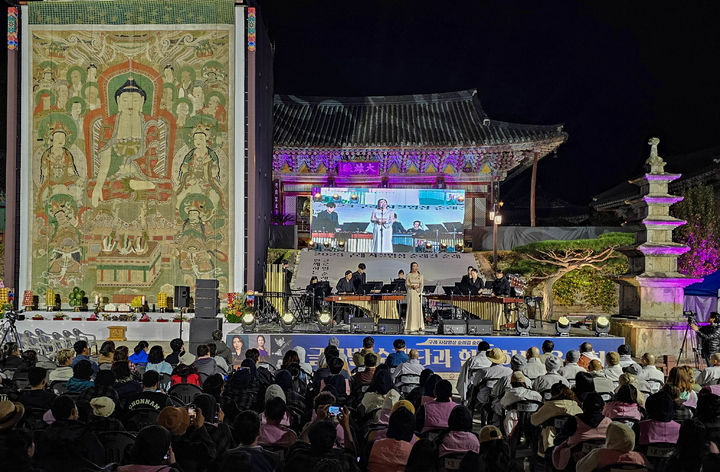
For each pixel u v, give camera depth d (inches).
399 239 1262.3
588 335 740.7
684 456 209.6
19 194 904.3
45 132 906.7
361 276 866.1
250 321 764.0
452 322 722.2
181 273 900.6
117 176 906.1
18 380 380.2
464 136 1375.5
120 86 909.2
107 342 443.5
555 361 404.8
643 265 793.6
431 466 207.6
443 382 306.5
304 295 864.9
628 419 296.2
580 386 335.3
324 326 751.1
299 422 325.7
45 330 821.9
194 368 385.1
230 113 906.1
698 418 252.5
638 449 255.6
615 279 836.0
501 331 739.4
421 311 738.8
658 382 423.5
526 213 2182.6
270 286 957.8
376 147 1366.9
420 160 1412.4
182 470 220.4
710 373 414.3
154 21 909.2
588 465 212.7
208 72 908.0
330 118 1502.2
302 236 1416.1
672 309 764.0
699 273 1109.1
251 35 904.9
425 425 300.7
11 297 843.4
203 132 906.1
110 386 297.7
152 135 907.4
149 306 896.3
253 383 357.1
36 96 908.0
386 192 1268.5
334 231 1259.8
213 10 906.7
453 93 1526.8
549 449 294.8
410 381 440.5
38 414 299.9
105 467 224.1
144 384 302.5
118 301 895.7
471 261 1165.1
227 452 202.2
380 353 712.4
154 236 903.1
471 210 1417.3
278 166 1419.8
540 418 319.9
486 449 217.3
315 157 1416.1
